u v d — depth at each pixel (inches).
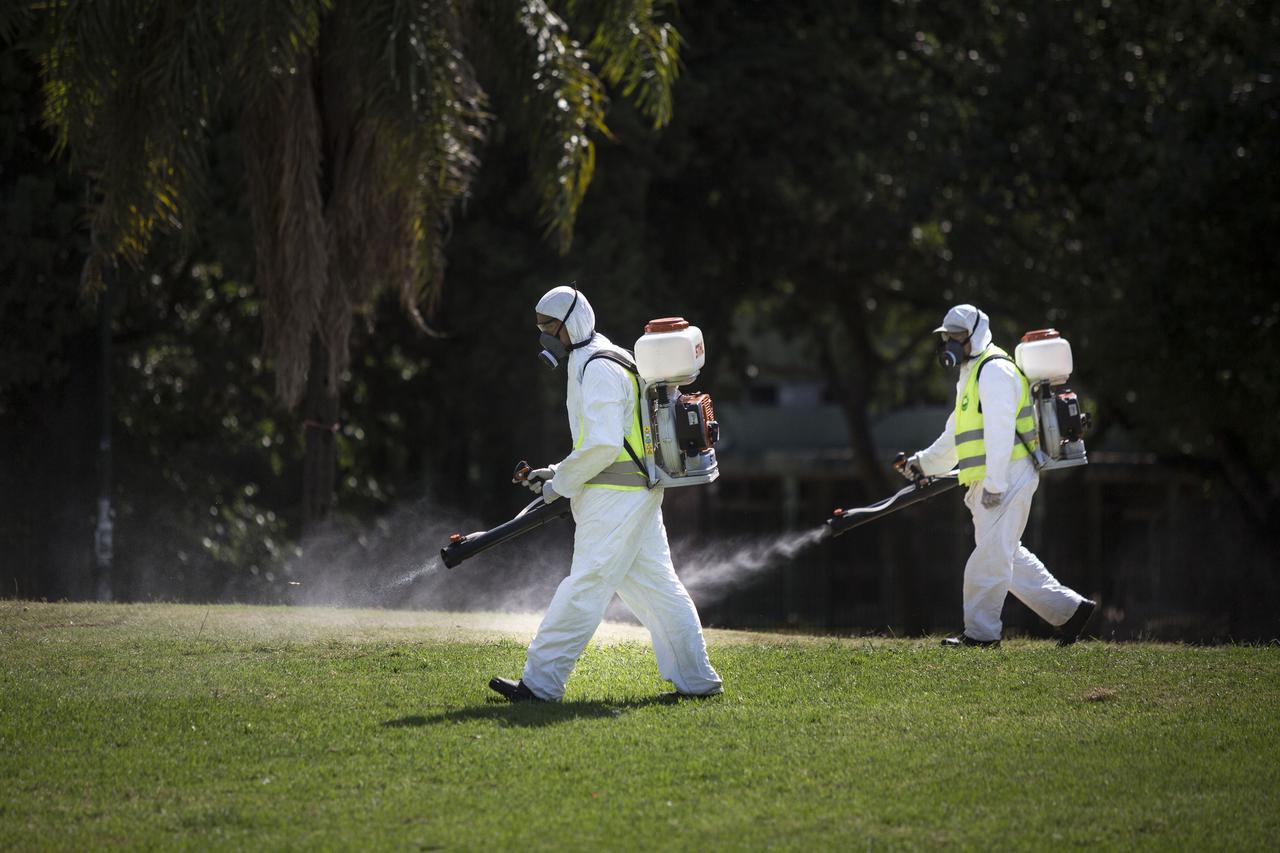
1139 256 1790.1
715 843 443.8
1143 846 440.8
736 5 1978.3
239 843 445.1
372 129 1176.2
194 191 1173.1
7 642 772.6
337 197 1250.0
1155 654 746.2
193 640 781.3
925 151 1996.8
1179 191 1750.7
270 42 1082.7
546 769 519.2
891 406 3016.7
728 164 1945.1
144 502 1825.8
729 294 2119.8
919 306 2354.8
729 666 711.1
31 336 1593.3
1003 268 1989.4
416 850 437.7
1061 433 778.2
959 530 2554.1
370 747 547.2
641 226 1822.1
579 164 1256.8
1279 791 494.9
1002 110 1952.5
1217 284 1787.6
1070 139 1948.8
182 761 534.6
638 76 1263.5
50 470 1646.2
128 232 1150.3
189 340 1867.6
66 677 677.9
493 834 450.9
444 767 522.0
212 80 1133.7
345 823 463.8
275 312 1252.5
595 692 648.4
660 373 607.2
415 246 1198.9
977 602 784.9
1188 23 1934.1
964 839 447.2
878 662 718.5
